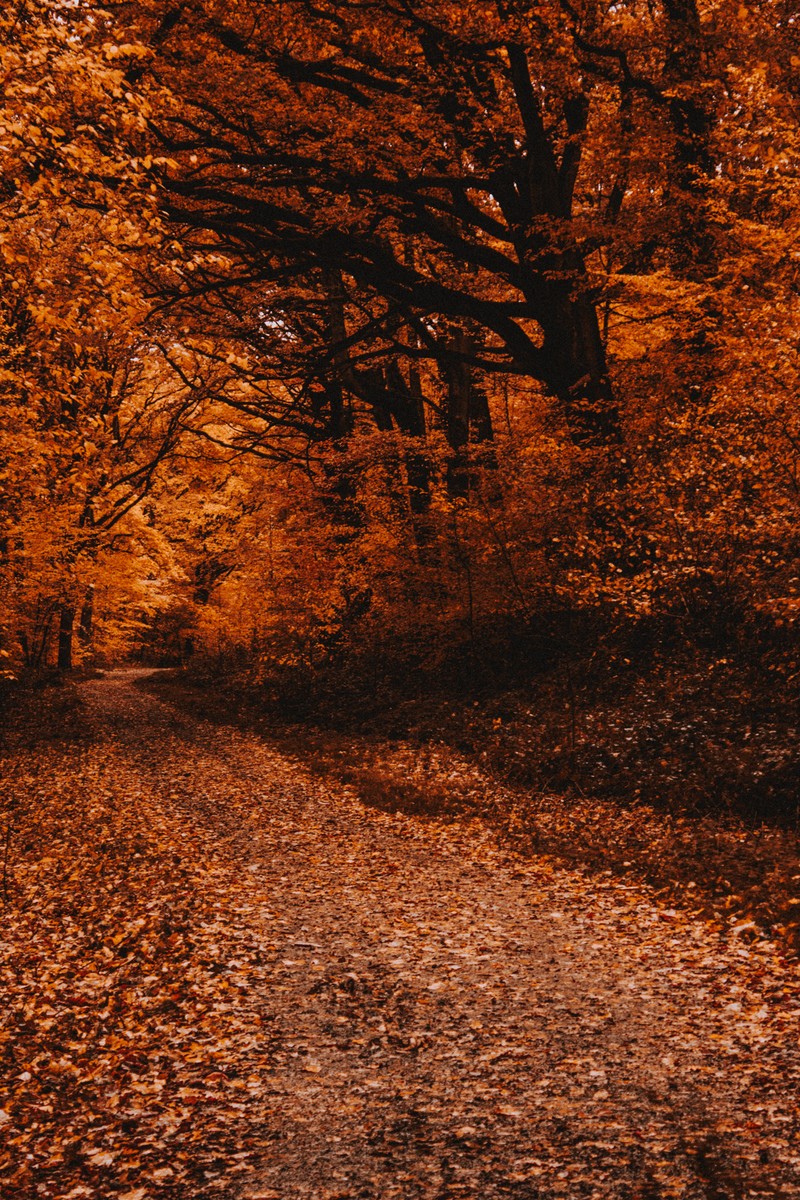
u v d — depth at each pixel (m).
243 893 9.71
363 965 7.40
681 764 12.16
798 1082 4.93
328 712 22.98
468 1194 4.17
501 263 18.59
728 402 13.61
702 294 15.90
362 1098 5.20
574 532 17.22
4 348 11.02
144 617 56.62
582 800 12.62
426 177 17.55
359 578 23.94
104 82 8.08
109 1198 4.36
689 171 16.94
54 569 25.84
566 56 16.39
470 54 16.64
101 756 21.16
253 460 31.58
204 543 39.84
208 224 17.77
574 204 22.52
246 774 17.94
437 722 18.55
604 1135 4.57
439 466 23.47
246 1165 4.56
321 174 17.84
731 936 7.46
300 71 16.58
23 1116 5.25
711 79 16.36
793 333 12.24
